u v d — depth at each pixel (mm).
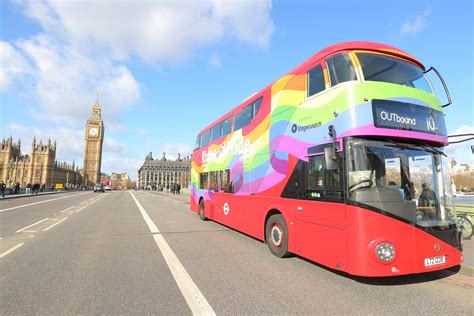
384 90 5539
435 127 5848
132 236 10398
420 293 5164
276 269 6484
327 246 5676
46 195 46500
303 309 4461
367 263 4941
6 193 42531
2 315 4191
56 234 10734
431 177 5727
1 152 141375
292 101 7160
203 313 4285
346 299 4859
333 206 5559
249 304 4617
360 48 5910
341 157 5426
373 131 5258
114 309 4402
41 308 4430
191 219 15406
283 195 7254
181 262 7016
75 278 5816
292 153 6965
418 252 5125
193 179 16469
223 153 11727
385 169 5363
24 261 7059
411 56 6270
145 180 188500
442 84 6410
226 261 7121
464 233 9109
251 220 8930
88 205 25281
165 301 4711
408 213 5180
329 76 6016
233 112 10945
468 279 5820
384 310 4461
